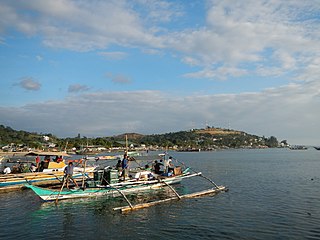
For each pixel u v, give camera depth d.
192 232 20.09
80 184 32.12
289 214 24.70
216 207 27.05
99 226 21.33
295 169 69.12
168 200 29.75
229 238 18.94
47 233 19.92
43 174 37.03
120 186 31.16
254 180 47.50
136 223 22.02
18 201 29.20
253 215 24.39
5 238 19.00
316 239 18.78
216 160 112.06
